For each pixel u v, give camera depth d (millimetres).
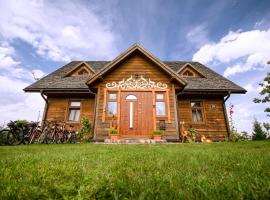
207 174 2092
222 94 13992
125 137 10828
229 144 7094
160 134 10117
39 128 9562
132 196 1498
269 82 14555
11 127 8422
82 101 14047
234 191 1483
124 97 11609
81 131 11781
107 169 2365
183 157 3375
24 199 1472
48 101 13977
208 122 13500
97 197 1524
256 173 2051
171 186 1654
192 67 15984
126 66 12297
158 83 11938
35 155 3773
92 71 15602
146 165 2625
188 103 13961
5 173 2135
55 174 2158
